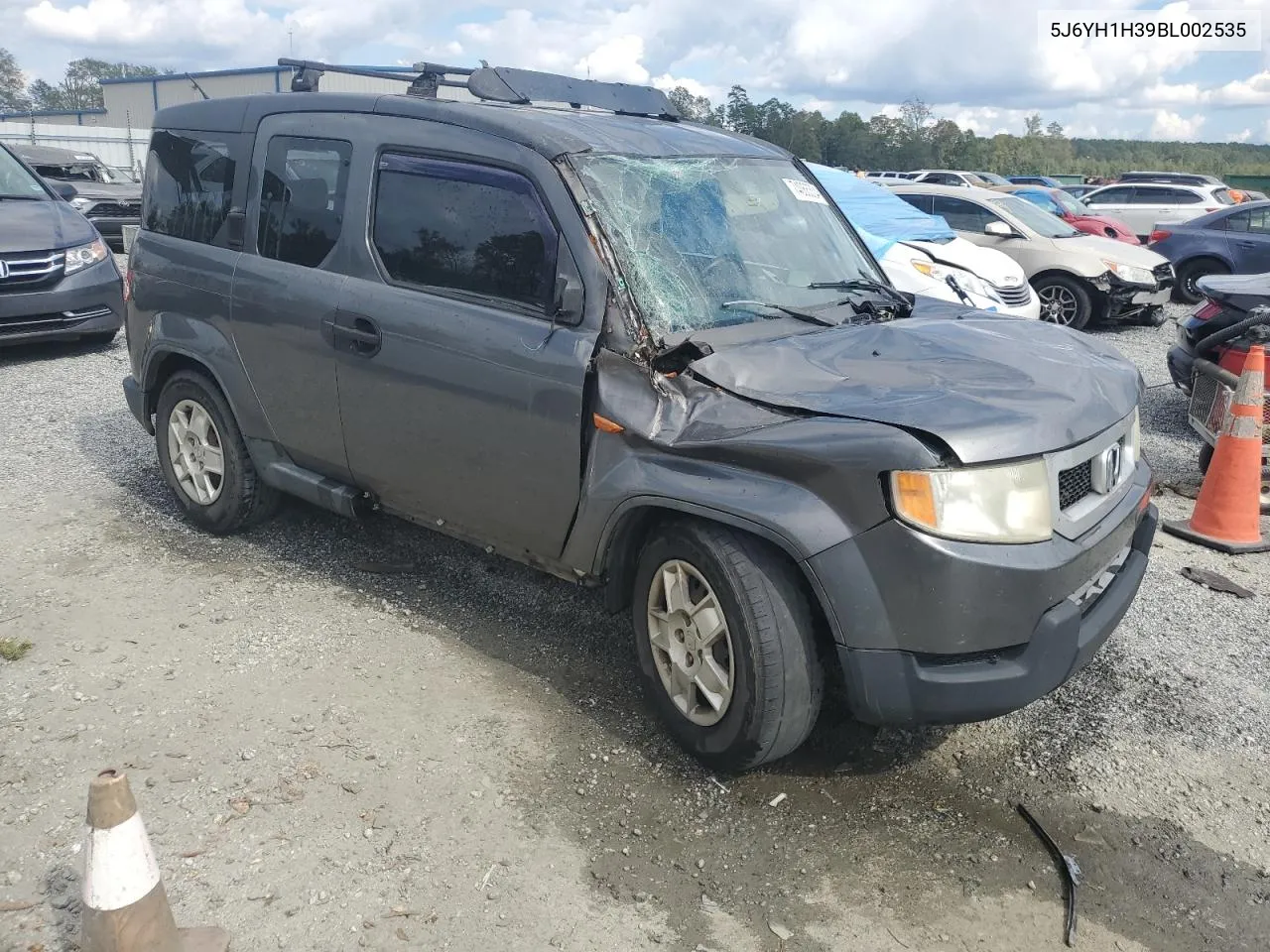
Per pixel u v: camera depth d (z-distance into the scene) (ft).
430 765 10.68
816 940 8.61
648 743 11.26
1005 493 9.20
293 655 12.80
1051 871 9.55
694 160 12.91
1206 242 50.60
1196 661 13.41
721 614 10.12
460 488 12.54
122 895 7.32
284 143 14.46
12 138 93.76
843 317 12.42
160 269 16.01
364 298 13.03
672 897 9.02
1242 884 9.47
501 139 12.03
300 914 8.59
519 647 13.29
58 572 14.94
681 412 10.42
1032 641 9.44
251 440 15.28
